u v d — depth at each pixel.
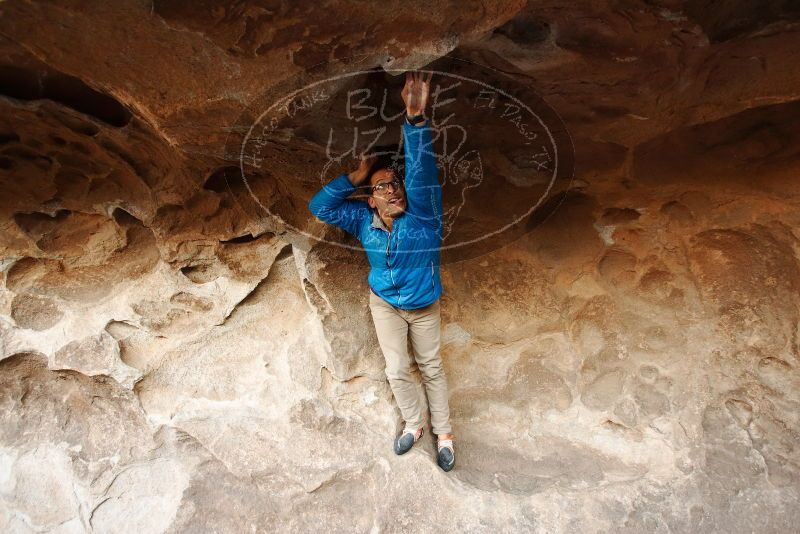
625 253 1.96
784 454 1.88
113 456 2.23
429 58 1.07
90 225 1.86
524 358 2.16
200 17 0.93
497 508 1.93
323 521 2.09
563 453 2.11
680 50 1.14
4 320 2.04
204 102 1.12
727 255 1.86
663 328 2.00
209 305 2.05
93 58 1.05
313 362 2.10
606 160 1.62
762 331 1.87
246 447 2.13
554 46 1.12
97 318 2.04
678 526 1.85
